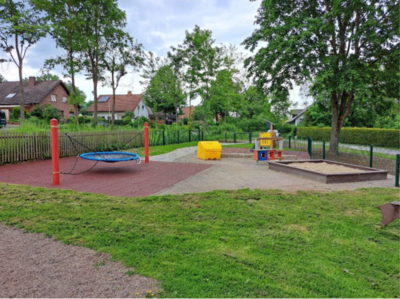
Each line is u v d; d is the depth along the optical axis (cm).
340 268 286
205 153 1210
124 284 241
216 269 270
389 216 327
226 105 2819
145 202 499
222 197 546
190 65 2525
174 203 496
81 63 1877
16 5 1530
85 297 222
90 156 927
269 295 232
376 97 1510
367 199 557
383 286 257
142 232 355
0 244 316
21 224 374
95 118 1948
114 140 1568
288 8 1431
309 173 782
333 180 731
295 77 1484
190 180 738
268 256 303
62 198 512
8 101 3688
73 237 336
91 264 275
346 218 440
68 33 1673
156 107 4191
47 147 1143
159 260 284
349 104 1431
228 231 369
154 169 919
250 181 737
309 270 278
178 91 2633
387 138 2305
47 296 222
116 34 1859
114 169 909
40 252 298
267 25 1480
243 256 300
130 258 287
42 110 3316
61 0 1593
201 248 316
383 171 797
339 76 1214
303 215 446
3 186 605
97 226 372
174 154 1438
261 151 1107
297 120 4888
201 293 231
